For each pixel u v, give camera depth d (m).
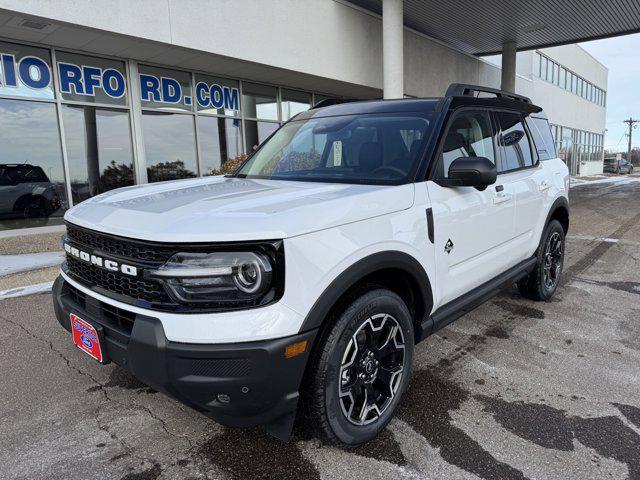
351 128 3.19
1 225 8.52
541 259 4.28
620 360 3.34
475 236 3.05
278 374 1.90
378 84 13.73
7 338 3.77
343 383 2.22
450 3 13.81
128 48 9.00
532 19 15.39
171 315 1.88
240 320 1.85
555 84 29.36
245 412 1.96
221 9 9.52
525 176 3.85
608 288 5.13
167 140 10.69
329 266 2.03
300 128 3.61
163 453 2.33
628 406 2.74
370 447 2.37
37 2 7.16
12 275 5.64
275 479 2.14
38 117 8.77
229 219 1.96
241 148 12.30
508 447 2.37
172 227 1.94
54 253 6.84
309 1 11.41
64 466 2.24
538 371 3.18
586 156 37.50
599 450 2.34
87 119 9.40
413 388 2.95
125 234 2.01
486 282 3.39
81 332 2.32
